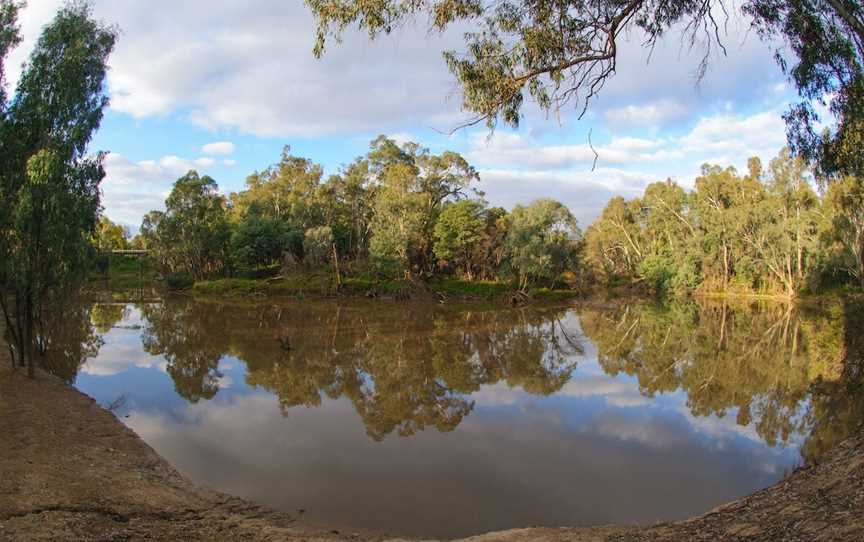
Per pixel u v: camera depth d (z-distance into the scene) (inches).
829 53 357.4
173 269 2652.6
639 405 633.6
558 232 2217.0
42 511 269.3
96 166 581.3
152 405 598.9
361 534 307.6
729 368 856.9
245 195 3125.0
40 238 542.9
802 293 2300.7
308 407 610.2
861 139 434.6
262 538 277.6
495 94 325.7
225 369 808.3
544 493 380.8
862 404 616.7
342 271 2315.5
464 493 378.6
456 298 2160.4
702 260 2586.1
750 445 486.6
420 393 685.3
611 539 267.0
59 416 467.2
